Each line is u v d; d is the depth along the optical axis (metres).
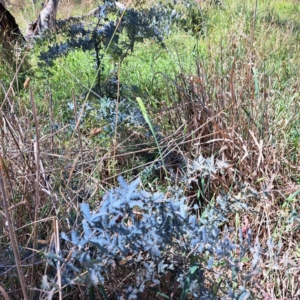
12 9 5.84
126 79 3.02
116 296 1.12
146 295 1.22
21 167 1.49
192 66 3.02
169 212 1.07
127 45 2.33
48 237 1.25
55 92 2.70
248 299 1.13
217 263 1.26
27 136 1.66
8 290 1.18
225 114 2.08
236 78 2.47
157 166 1.90
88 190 1.48
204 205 1.78
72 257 0.99
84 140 1.89
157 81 2.94
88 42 2.32
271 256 1.28
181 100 2.25
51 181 1.48
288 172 1.96
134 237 1.01
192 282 1.08
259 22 4.45
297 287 1.41
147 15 2.36
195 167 1.52
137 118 2.01
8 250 1.19
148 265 1.09
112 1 2.33
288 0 7.10
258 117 2.16
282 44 3.80
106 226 0.96
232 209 1.32
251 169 1.86
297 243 1.60
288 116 2.31
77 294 1.21
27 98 2.50
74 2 6.68
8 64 2.83
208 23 4.51
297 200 1.66
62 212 1.28
